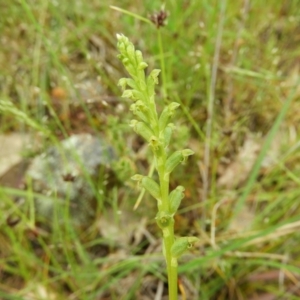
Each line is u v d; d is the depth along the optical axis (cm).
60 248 30
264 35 39
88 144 32
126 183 27
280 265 24
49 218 31
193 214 30
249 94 35
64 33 38
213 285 27
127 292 28
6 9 39
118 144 28
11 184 33
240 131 33
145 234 30
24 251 28
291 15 40
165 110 12
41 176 32
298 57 38
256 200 30
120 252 30
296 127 35
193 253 26
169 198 13
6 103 26
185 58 35
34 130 34
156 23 25
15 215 31
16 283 29
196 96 34
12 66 37
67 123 33
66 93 35
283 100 35
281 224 23
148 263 27
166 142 13
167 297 28
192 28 37
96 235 31
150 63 35
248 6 36
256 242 27
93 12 39
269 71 35
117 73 36
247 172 32
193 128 33
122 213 31
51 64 37
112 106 34
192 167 31
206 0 37
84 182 31
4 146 35
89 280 28
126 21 38
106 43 38
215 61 32
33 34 38
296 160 33
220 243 28
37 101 35
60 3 39
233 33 37
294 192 29
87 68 37
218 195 31
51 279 27
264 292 27
